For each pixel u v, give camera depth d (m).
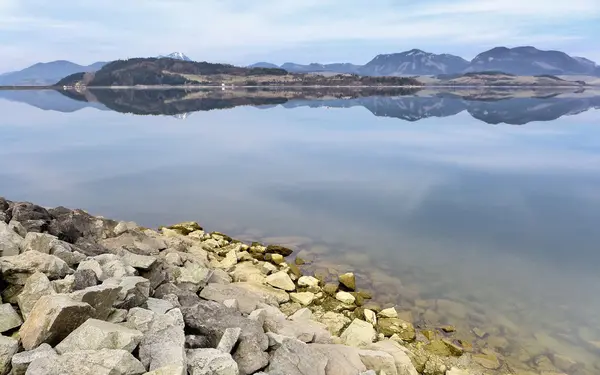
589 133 49.50
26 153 37.62
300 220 20.50
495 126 57.09
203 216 21.23
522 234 18.70
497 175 29.64
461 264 15.63
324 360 7.68
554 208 22.38
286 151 39.31
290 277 14.05
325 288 13.29
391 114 75.94
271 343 7.64
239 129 55.00
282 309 11.95
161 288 9.87
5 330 6.59
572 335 11.21
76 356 5.55
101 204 23.25
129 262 10.12
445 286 13.91
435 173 30.34
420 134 49.97
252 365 6.93
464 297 13.18
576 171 30.80
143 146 41.97
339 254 16.48
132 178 29.02
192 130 53.91
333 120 65.81
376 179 28.55
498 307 12.60
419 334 11.05
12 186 26.88
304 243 17.62
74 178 28.95
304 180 28.34
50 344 6.14
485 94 162.75
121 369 5.48
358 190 25.83
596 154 37.03
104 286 7.18
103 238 13.49
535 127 55.53
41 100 123.25
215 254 15.83
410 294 13.34
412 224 19.95
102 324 6.29
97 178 28.97
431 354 10.13
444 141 44.53
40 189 26.23
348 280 13.67
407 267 15.35
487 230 19.17
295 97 141.12
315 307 12.25
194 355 6.48
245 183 27.62
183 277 11.19
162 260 12.43
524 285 14.05
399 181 28.02
